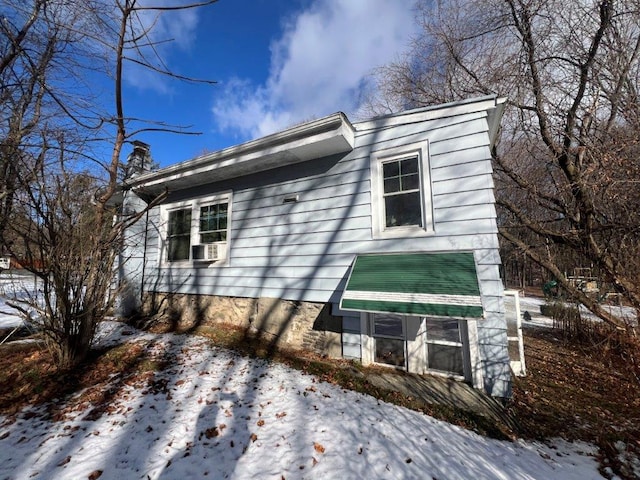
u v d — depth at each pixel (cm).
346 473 276
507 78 909
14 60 579
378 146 593
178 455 296
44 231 469
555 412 447
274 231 721
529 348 859
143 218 970
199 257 816
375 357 568
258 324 721
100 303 537
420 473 281
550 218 1013
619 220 643
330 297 620
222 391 436
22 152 480
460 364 493
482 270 475
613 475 304
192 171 791
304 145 605
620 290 624
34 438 317
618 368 603
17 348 584
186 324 833
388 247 562
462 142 510
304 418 370
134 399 404
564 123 790
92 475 265
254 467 282
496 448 340
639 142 543
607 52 717
